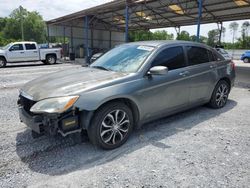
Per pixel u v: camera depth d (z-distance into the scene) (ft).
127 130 10.63
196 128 12.71
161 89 11.60
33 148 10.27
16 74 36.24
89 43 87.66
